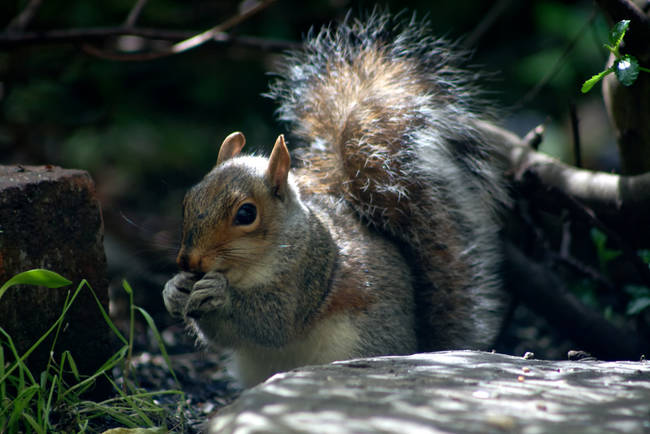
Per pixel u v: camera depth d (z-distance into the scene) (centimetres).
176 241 816
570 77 1455
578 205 851
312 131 868
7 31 1159
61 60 1364
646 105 780
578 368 525
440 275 807
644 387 471
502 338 1098
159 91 1623
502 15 1588
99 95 1455
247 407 411
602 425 394
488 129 964
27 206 605
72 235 638
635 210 793
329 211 786
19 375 586
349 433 364
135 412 647
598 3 761
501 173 934
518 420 397
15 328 607
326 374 492
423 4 1537
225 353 816
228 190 675
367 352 725
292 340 723
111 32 1070
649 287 848
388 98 834
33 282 542
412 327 774
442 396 438
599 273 1014
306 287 714
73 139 1566
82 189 641
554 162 899
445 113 880
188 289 680
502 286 962
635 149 813
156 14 1458
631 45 730
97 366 666
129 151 1581
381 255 767
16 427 517
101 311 662
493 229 905
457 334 805
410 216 803
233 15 1504
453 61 958
